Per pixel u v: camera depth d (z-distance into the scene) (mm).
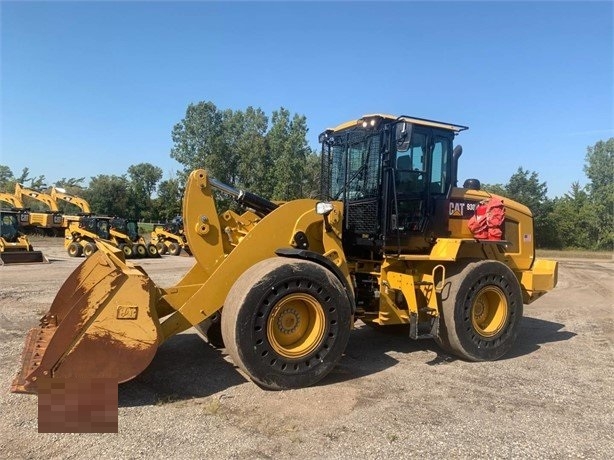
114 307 4340
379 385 5180
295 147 41781
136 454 3566
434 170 6594
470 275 6125
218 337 6348
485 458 3611
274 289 4898
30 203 53562
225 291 5289
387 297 6293
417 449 3727
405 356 6363
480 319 6379
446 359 6270
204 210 5590
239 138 44188
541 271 7367
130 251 23750
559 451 3734
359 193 6668
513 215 7332
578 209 45500
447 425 4172
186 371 5469
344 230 6793
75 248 22875
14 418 4133
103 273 5266
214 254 5637
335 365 5332
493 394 4973
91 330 4258
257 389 4945
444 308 6145
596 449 3775
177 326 5066
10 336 6883
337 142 7273
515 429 4117
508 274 6430
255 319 4809
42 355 4500
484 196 7109
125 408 4402
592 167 65062
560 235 43719
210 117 43500
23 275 14438
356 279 6684
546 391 5090
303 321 5184
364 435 3949
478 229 6625
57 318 5621
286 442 3803
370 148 6488
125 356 4340
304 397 4770
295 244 5609
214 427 4047
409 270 6453
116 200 58594
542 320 9172
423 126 6406
